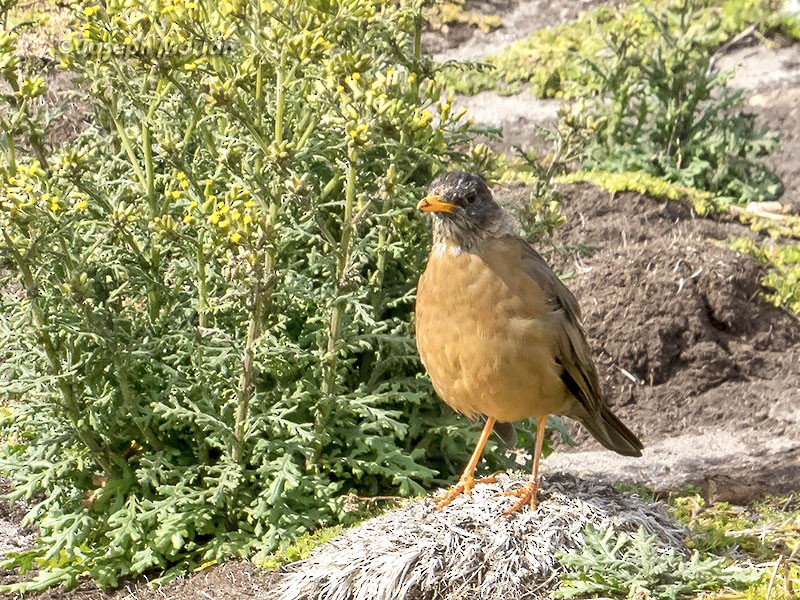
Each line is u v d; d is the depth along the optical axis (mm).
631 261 8812
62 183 5863
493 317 5145
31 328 5621
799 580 4918
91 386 5934
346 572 5117
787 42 13227
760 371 8305
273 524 5723
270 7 5387
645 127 10961
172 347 5965
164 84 5922
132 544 5777
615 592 4855
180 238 5551
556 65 12133
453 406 5590
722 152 10305
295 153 5367
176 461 6012
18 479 5848
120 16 5562
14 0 5945
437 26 12938
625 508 5340
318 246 6348
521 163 10227
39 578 5727
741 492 6414
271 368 5883
